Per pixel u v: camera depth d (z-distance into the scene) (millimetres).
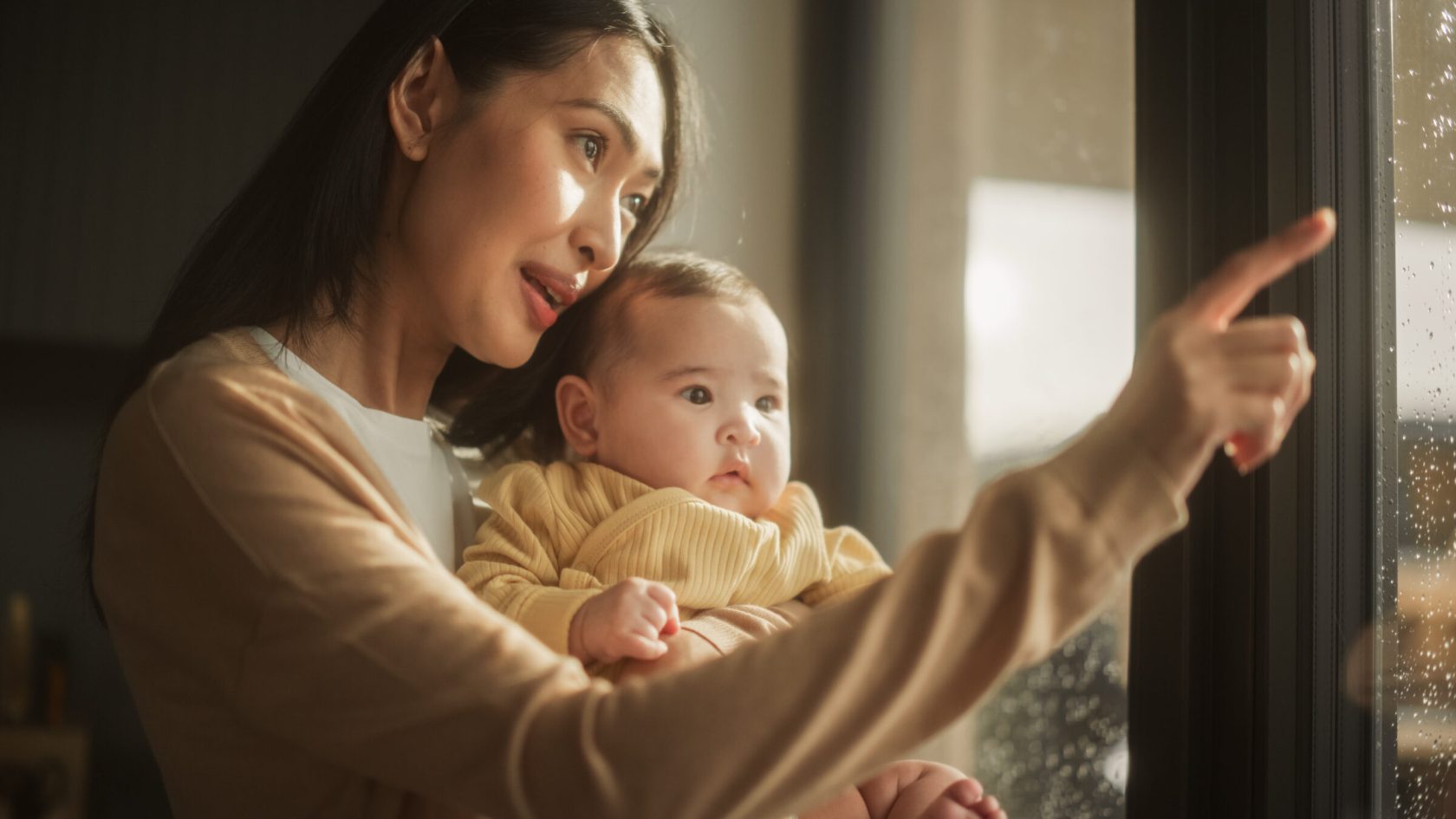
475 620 647
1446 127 850
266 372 774
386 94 945
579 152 971
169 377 768
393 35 950
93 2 1801
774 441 1077
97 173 1793
